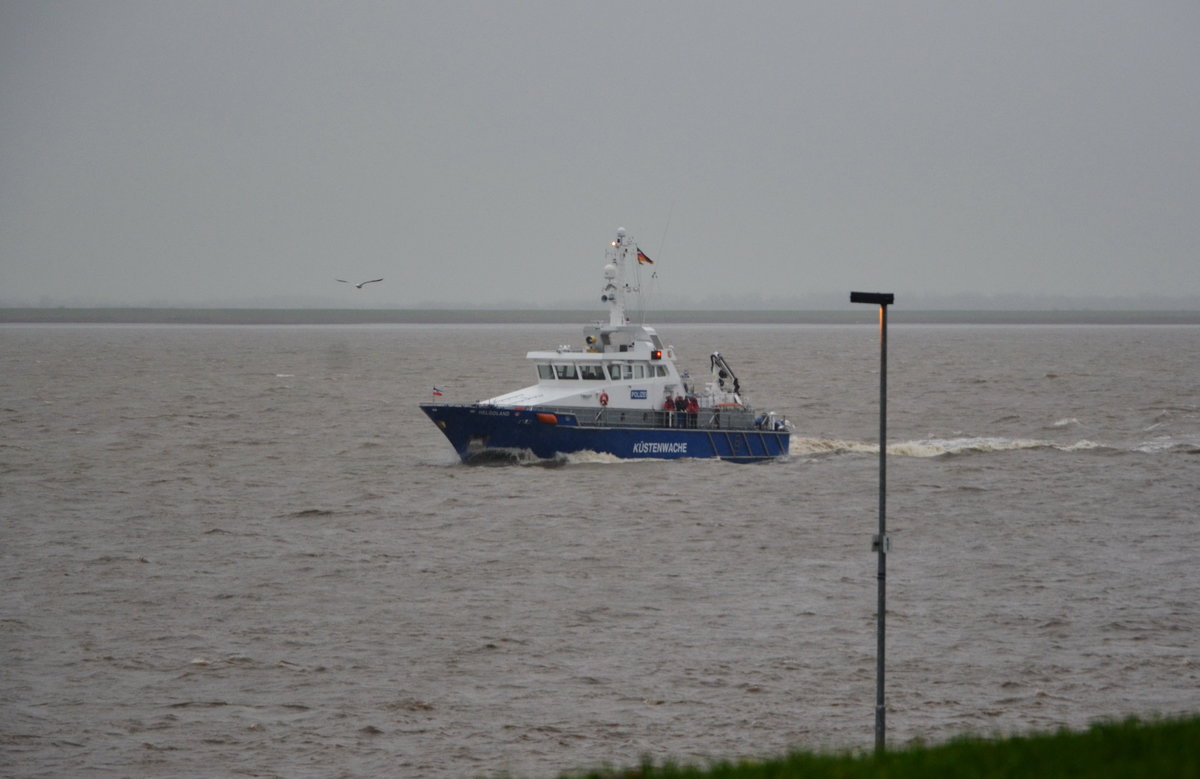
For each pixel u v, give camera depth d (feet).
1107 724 252.83
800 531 568.41
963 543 543.39
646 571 492.54
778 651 390.01
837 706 342.85
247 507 640.17
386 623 421.18
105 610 436.35
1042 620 421.59
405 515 611.06
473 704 345.72
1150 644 395.96
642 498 642.63
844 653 387.75
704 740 318.65
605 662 379.76
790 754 236.22
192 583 474.90
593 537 555.28
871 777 211.20
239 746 318.04
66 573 489.26
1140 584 469.57
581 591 461.78
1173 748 214.28
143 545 542.98
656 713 338.13
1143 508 626.64
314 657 385.50
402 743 318.86
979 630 410.72
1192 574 484.74
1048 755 216.95
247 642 400.06
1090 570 491.72
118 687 359.25
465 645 396.78
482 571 493.77
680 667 375.04
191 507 640.17
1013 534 562.66
